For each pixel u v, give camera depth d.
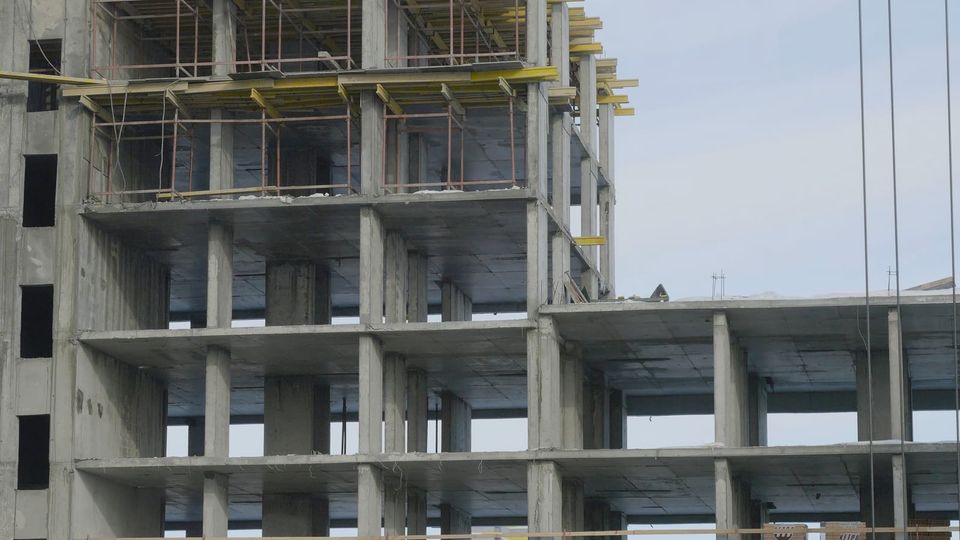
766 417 106.94
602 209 112.75
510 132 95.88
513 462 86.06
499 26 96.06
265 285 103.69
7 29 90.19
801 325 89.25
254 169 103.94
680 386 108.88
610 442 107.31
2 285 88.81
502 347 91.19
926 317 87.06
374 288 87.38
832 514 113.31
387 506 91.31
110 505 90.31
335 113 92.88
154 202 91.12
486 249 96.81
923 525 89.94
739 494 91.38
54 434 87.31
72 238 88.75
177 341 88.75
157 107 90.44
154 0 91.38
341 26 96.00
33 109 95.25
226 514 89.44
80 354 88.12
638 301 87.75
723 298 86.31
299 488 94.88
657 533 78.56
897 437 83.56
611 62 107.50
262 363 94.88
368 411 86.56
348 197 87.75
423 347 91.06
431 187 108.06
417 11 93.62
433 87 88.12
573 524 93.81
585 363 100.06
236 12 92.25
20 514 86.69
